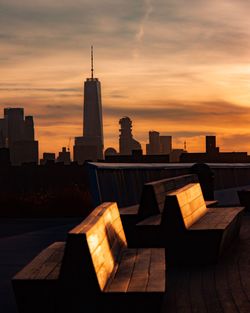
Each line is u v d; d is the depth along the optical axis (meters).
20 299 5.71
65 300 5.37
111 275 5.92
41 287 5.68
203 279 7.75
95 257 5.46
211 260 8.66
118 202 12.78
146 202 10.18
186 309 6.27
